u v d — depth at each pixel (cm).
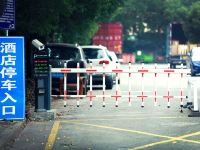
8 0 2694
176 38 11869
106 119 2903
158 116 3023
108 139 2298
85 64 4262
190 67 6856
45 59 2884
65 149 2084
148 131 2502
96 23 8819
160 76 7844
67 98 4128
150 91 4725
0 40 2662
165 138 2320
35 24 3822
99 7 5606
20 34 4284
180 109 3362
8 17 2706
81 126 2658
